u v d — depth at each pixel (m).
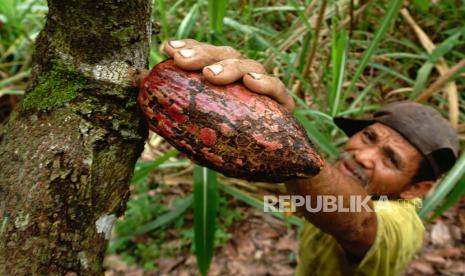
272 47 2.85
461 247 3.00
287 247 2.97
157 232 3.03
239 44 3.35
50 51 0.86
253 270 2.81
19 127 0.84
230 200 3.29
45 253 0.78
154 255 2.86
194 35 3.36
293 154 0.82
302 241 1.75
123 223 2.96
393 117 1.63
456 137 1.67
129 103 0.87
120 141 0.87
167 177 3.30
